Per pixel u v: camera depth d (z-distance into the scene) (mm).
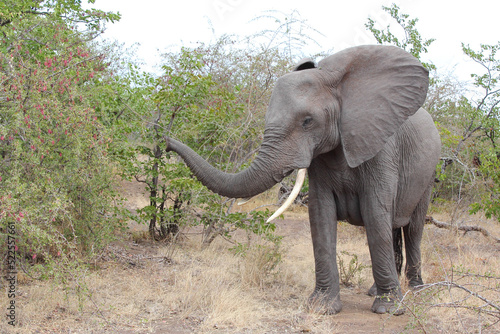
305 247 8883
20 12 6027
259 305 5488
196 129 8086
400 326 4906
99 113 7547
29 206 4543
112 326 4613
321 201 5438
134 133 8781
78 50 5254
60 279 4895
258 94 8195
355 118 4926
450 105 12906
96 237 6121
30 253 5719
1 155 4805
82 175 5422
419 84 5020
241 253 7125
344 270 6887
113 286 5742
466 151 11062
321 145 4965
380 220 5199
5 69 4828
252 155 8625
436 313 5230
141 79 8672
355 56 5094
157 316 4957
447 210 11672
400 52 5109
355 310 5535
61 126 4965
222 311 5066
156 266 6836
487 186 9781
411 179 5680
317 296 5418
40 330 4391
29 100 4691
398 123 4965
